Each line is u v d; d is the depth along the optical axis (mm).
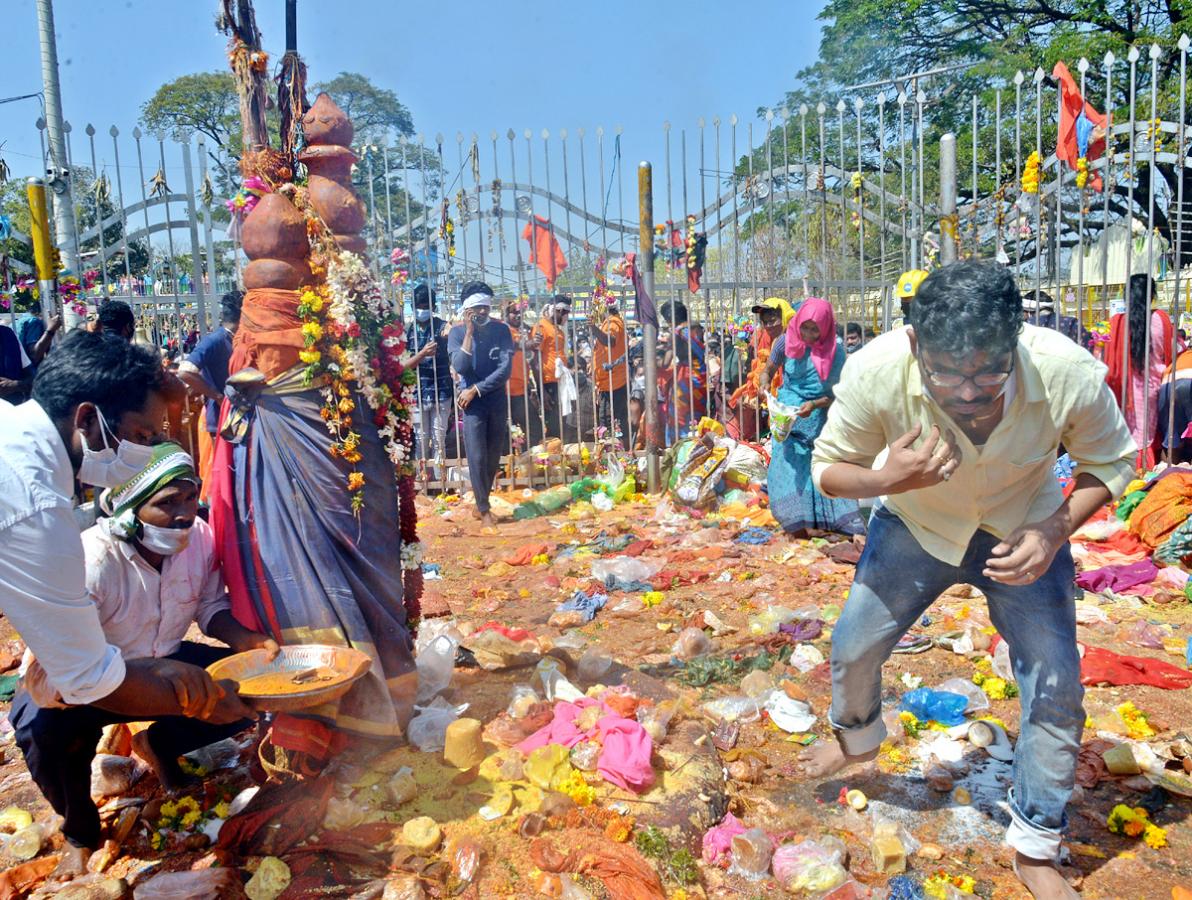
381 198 10461
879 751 3791
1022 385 2572
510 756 3518
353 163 3783
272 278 3477
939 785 3527
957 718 4039
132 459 2729
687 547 7012
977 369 2365
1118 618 5301
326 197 3590
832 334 6824
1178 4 20297
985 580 2943
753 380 9039
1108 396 2662
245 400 3500
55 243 8945
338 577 3475
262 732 3871
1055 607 2818
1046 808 2812
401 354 3797
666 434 10102
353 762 3498
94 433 2641
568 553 7027
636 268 8867
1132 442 2715
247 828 3133
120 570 3111
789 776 3668
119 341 2734
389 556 3682
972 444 2672
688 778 3438
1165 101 17344
